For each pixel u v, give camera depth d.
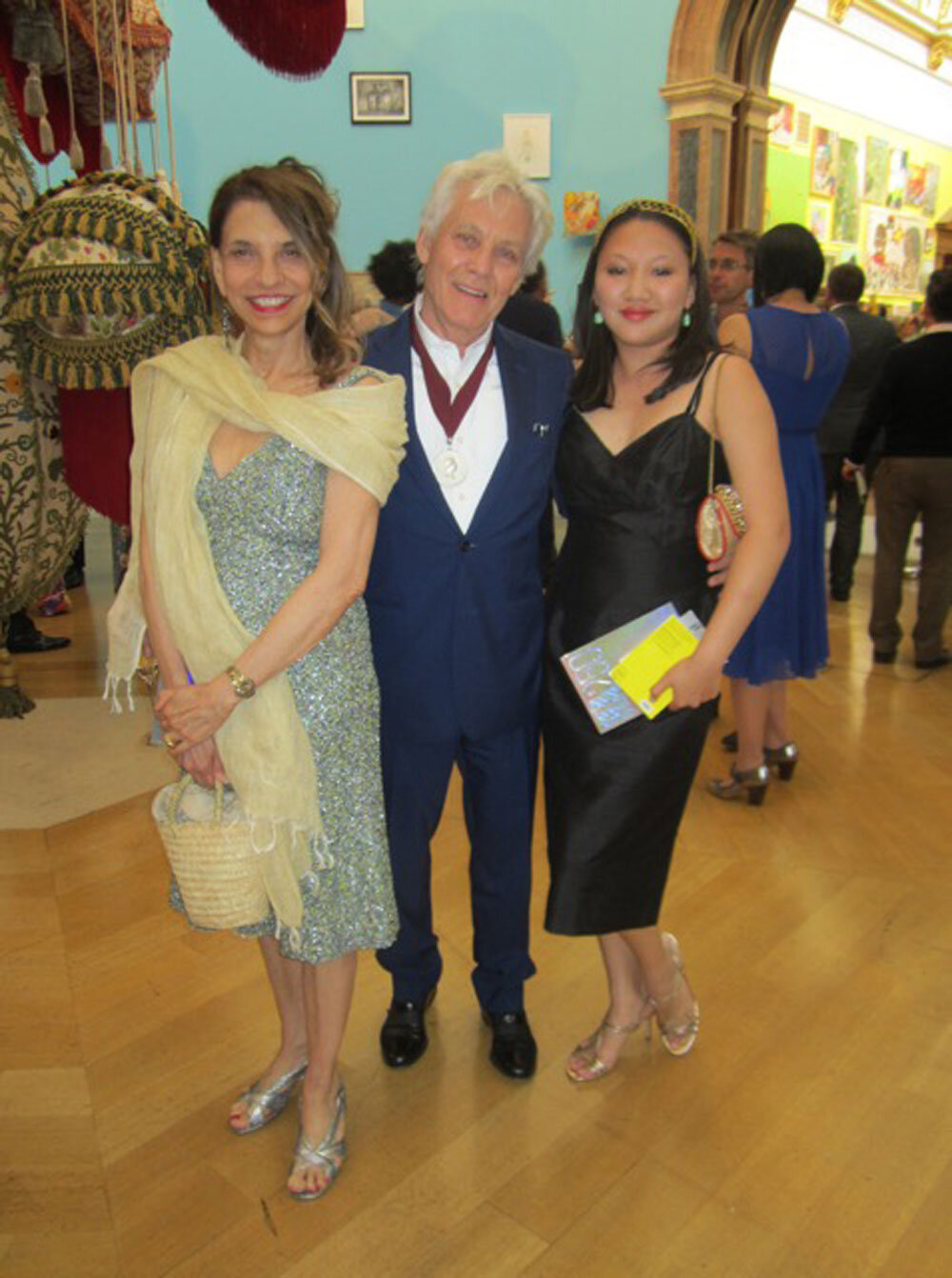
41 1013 2.33
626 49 6.45
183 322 2.68
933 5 10.39
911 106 10.98
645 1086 2.13
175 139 6.77
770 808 3.41
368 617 1.94
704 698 1.79
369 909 1.79
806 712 4.27
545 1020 2.35
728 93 6.40
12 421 3.18
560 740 1.93
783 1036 2.28
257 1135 1.99
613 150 6.64
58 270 2.57
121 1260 1.71
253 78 6.65
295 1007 1.99
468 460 1.85
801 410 3.16
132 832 3.18
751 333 3.06
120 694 4.35
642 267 1.70
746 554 1.73
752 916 2.76
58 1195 1.84
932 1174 1.90
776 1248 1.74
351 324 1.73
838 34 9.57
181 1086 2.12
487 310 1.79
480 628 1.89
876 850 3.12
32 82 3.02
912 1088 2.12
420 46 6.55
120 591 1.82
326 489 1.62
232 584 1.64
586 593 1.87
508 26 6.48
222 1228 1.78
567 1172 1.90
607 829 1.89
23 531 3.33
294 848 1.69
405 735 1.96
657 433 1.76
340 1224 1.79
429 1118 2.04
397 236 6.89
